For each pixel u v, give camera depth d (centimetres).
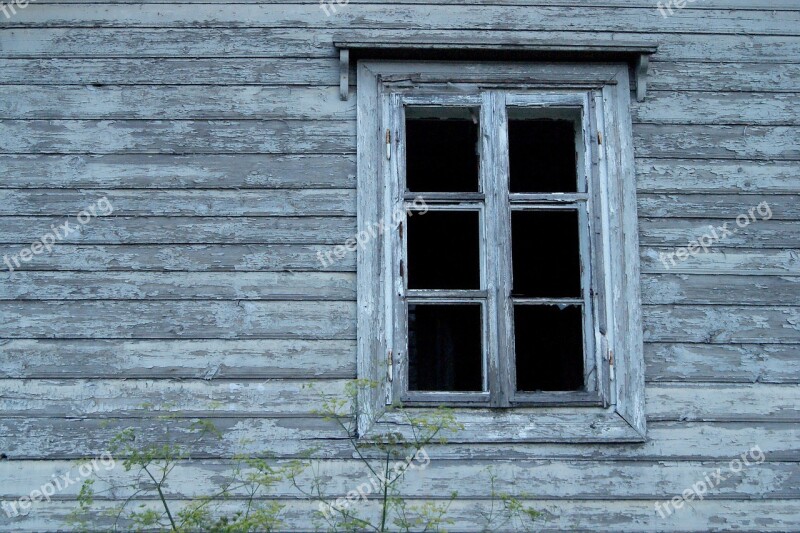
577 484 337
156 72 371
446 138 463
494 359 347
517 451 339
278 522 330
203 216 358
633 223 360
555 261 522
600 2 383
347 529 329
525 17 379
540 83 372
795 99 379
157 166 362
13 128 364
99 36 374
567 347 432
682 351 352
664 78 377
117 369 344
